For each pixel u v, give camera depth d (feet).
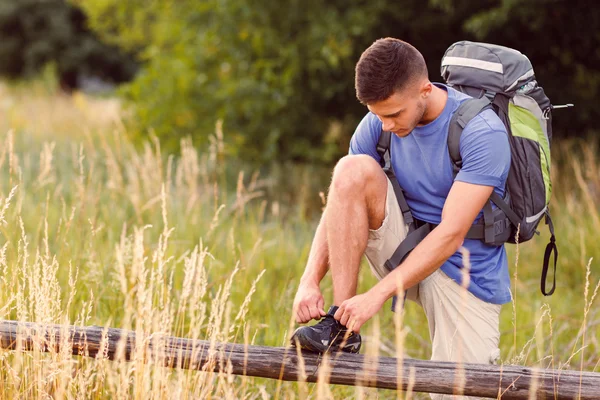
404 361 7.63
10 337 7.94
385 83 7.73
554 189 21.59
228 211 18.67
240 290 12.23
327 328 7.77
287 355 7.79
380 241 8.61
